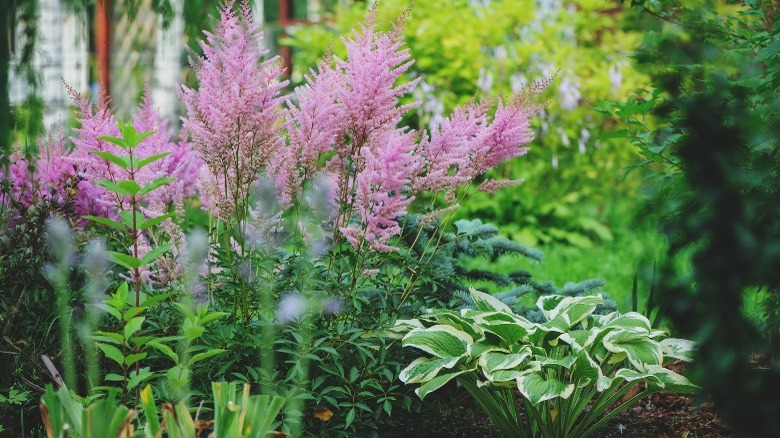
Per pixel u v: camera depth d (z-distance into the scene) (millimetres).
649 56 3938
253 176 3678
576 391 3664
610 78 9148
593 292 4797
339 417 3633
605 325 3729
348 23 9352
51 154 4684
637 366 3475
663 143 3967
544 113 9055
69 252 3779
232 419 2504
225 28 3539
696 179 2664
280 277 3637
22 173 4629
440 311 3842
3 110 5160
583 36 9930
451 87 8945
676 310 2750
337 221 3764
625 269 6848
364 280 3764
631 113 3857
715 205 2625
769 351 2863
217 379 3543
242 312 3635
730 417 2723
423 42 8914
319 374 3699
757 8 3980
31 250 3951
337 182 3793
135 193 3115
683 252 3174
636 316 3748
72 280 4094
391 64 3586
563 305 3961
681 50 3766
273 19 11188
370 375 3664
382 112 3637
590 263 7477
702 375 2742
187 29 5727
